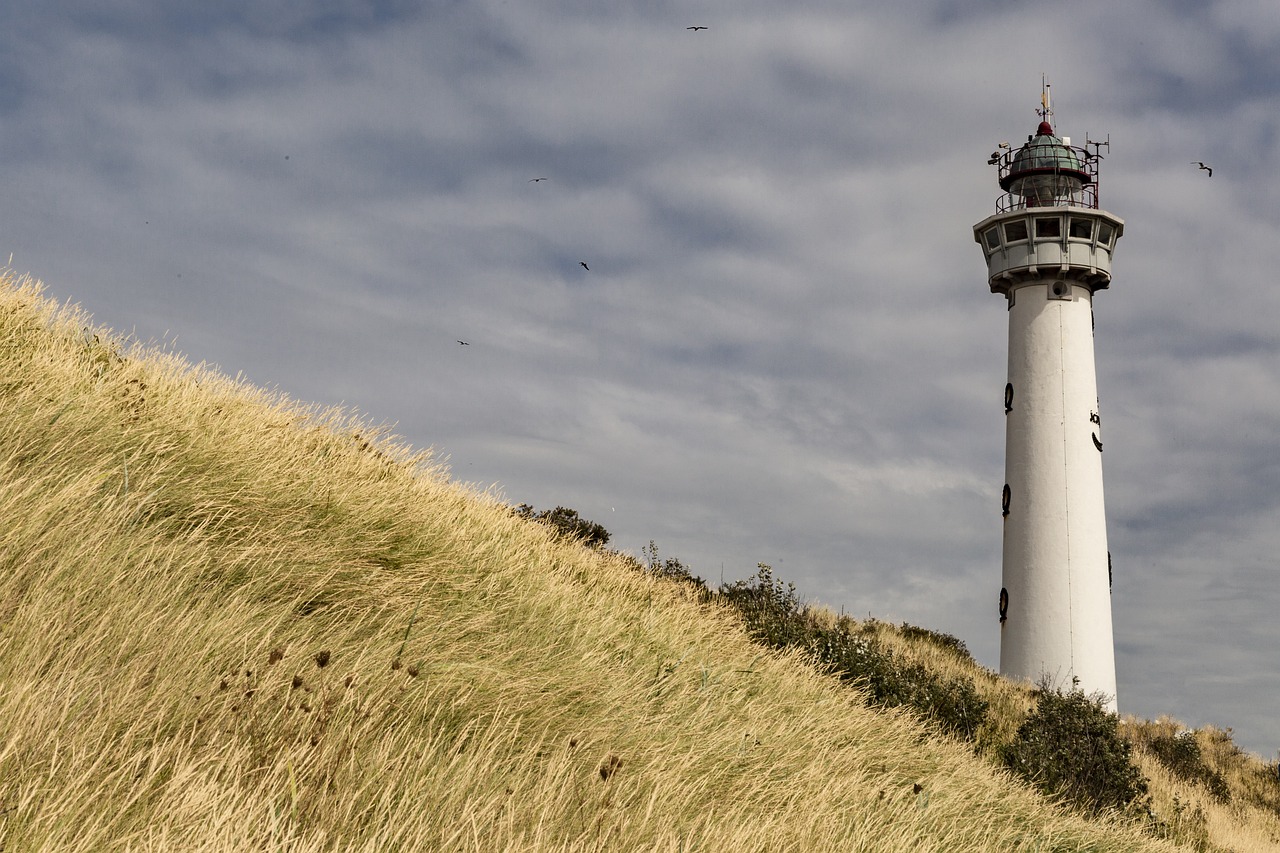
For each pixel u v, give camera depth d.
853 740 9.84
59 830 2.87
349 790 3.86
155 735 3.68
